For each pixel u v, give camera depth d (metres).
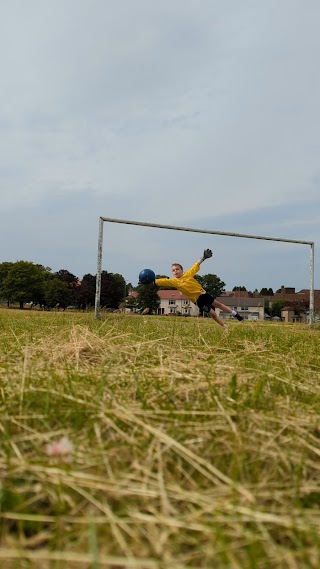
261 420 1.80
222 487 1.26
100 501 1.20
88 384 2.31
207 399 2.05
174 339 4.41
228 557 0.95
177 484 1.29
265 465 1.45
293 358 3.43
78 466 1.36
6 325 6.67
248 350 3.56
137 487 1.25
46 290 82.44
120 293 81.44
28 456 1.43
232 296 97.12
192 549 1.02
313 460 1.53
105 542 1.01
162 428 1.70
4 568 0.92
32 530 1.09
